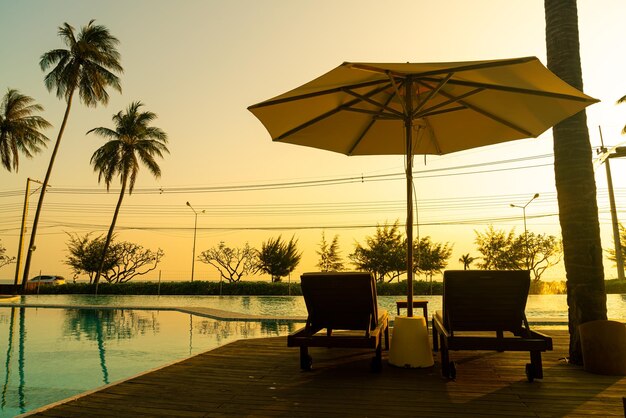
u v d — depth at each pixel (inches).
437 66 125.6
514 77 136.0
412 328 170.2
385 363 177.9
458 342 146.8
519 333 162.2
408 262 172.1
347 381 147.9
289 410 116.4
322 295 175.5
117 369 281.0
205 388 139.6
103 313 612.7
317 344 160.6
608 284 1013.8
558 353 193.8
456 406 118.8
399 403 122.0
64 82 1050.7
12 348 358.3
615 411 113.8
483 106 179.5
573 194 183.8
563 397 126.9
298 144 206.2
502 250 1363.2
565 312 634.2
